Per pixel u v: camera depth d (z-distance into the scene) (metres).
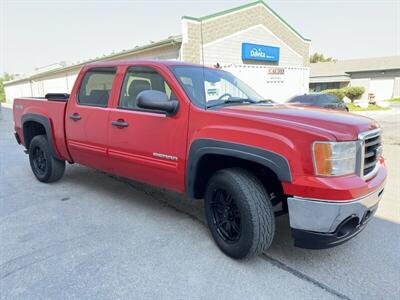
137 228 3.62
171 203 4.41
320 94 13.66
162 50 15.77
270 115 2.78
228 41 16.81
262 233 2.72
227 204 3.00
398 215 3.98
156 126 3.39
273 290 2.54
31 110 5.15
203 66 3.95
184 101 3.19
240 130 2.73
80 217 3.93
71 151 4.62
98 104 4.15
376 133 2.81
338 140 2.39
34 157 5.38
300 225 2.52
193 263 2.91
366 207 2.57
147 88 3.68
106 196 4.68
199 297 2.46
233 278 2.69
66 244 3.26
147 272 2.77
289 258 3.01
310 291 2.53
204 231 3.55
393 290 2.54
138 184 5.24
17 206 4.29
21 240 3.34
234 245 2.90
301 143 2.44
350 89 27.78
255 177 2.86
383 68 37.91
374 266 2.87
